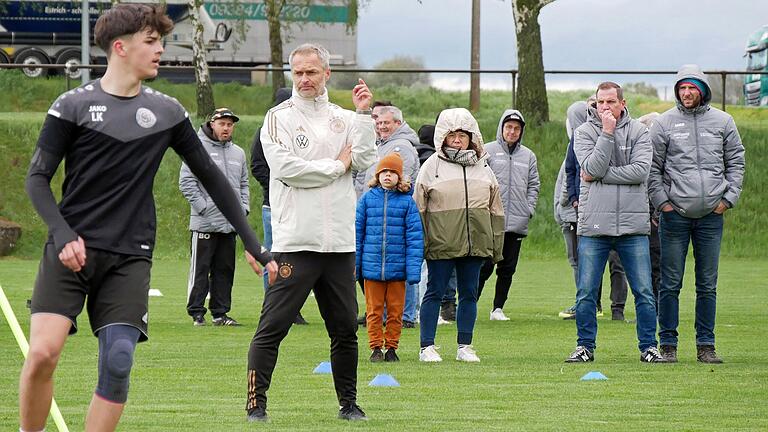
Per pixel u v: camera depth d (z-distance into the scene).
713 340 18.39
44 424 10.22
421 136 23.78
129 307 9.97
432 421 12.98
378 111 22.06
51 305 9.91
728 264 41.75
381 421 12.95
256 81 66.75
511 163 25.22
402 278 18.22
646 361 18.20
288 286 12.73
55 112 9.97
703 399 14.62
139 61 10.11
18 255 44.16
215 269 23.64
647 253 18.06
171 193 47.12
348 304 12.89
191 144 10.52
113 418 9.88
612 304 25.06
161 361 18.16
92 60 63.78
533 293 31.86
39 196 9.85
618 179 17.67
